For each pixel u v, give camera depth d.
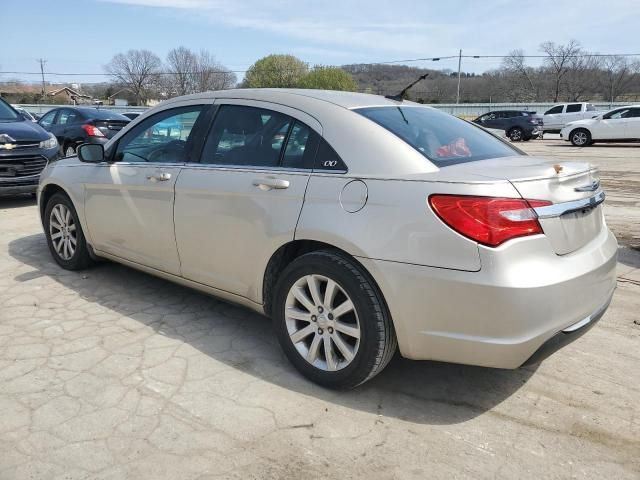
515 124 28.05
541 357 2.66
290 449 2.60
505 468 2.50
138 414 2.84
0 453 2.52
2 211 7.76
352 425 2.80
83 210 4.63
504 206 2.54
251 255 3.35
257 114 3.53
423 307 2.68
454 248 2.58
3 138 7.57
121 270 5.09
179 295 4.50
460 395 3.11
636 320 4.11
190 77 65.06
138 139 4.25
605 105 41.59
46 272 5.02
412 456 2.57
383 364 2.93
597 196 3.02
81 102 71.44
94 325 3.90
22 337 3.69
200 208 3.60
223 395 3.04
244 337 3.77
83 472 2.41
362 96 3.65
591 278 2.79
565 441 2.70
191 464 2.48
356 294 2.85
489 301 2.52
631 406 3.00
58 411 2.85
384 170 2.88
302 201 3.07
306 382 3.19
